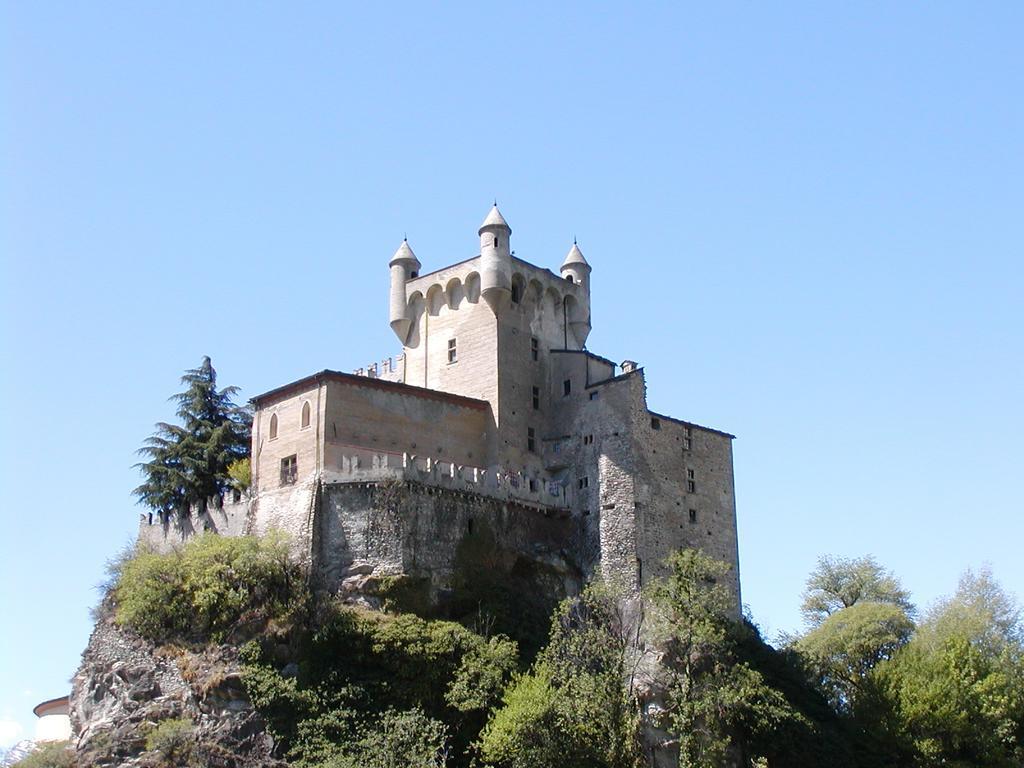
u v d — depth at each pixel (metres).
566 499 87.06
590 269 98.06
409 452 82.38
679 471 87.75
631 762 70.88
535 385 90.31
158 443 90.12
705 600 77.19
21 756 85.31
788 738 74.75
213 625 73.75
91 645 78.75
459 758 69.75
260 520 80.38
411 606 75.19
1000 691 84.50
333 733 68.44
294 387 81.44
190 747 68.19
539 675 71.25
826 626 96.00
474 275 90.81
